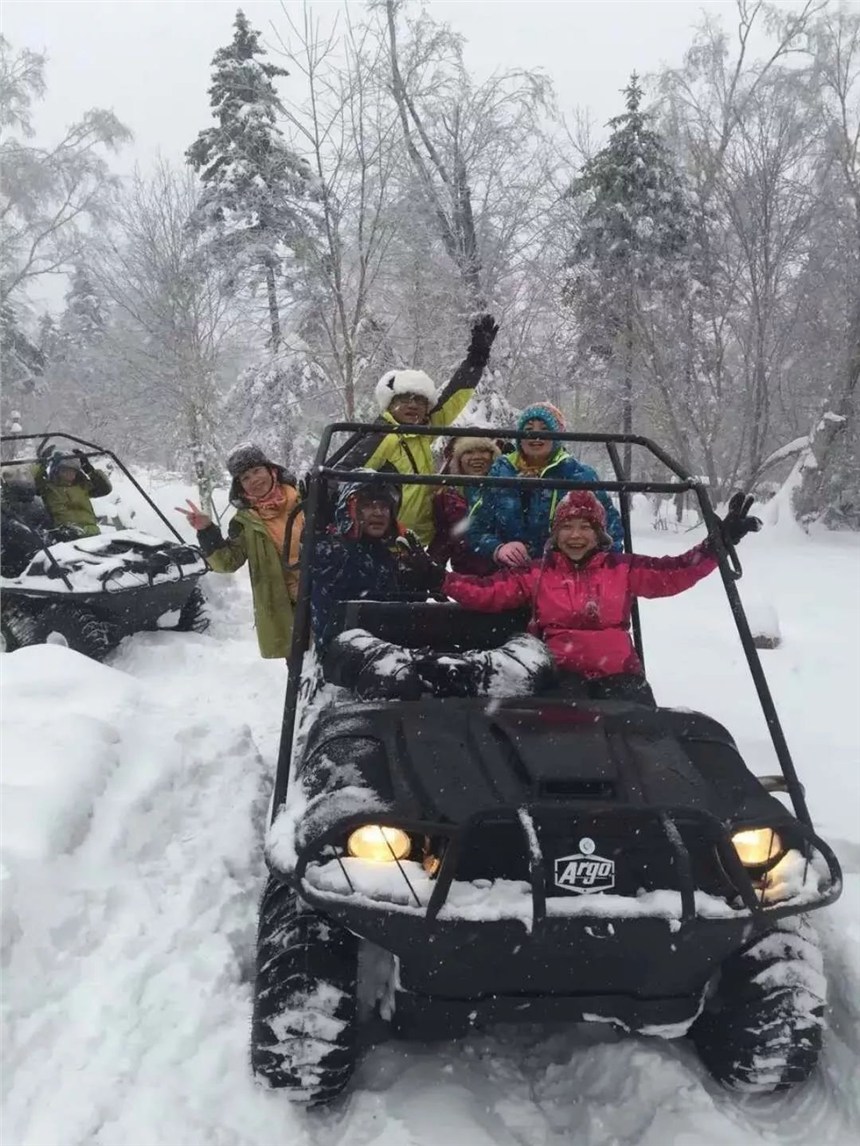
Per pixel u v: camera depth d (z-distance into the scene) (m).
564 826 2.43
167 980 3.00
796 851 2.57
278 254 13.35
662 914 2.32
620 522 4.34
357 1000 2.75
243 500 4.72
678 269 18.03
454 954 2.37
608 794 2.49
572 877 2.39
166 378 15.41
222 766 4.65
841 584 11.08
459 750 2.63
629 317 17.97
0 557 7.87
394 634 3.50
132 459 20.25
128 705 4.99
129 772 4.20
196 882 3.56
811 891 2.46
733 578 3.12
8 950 2.90
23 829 3.41
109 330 16.53
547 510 4.41
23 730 4.19
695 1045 2.86
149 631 8.18
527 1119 2.64
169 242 15.09
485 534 4.44
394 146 12.98
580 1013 2.56
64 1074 2.58
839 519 18.44
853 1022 2.81
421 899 2.33
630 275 17.61
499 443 4.76
